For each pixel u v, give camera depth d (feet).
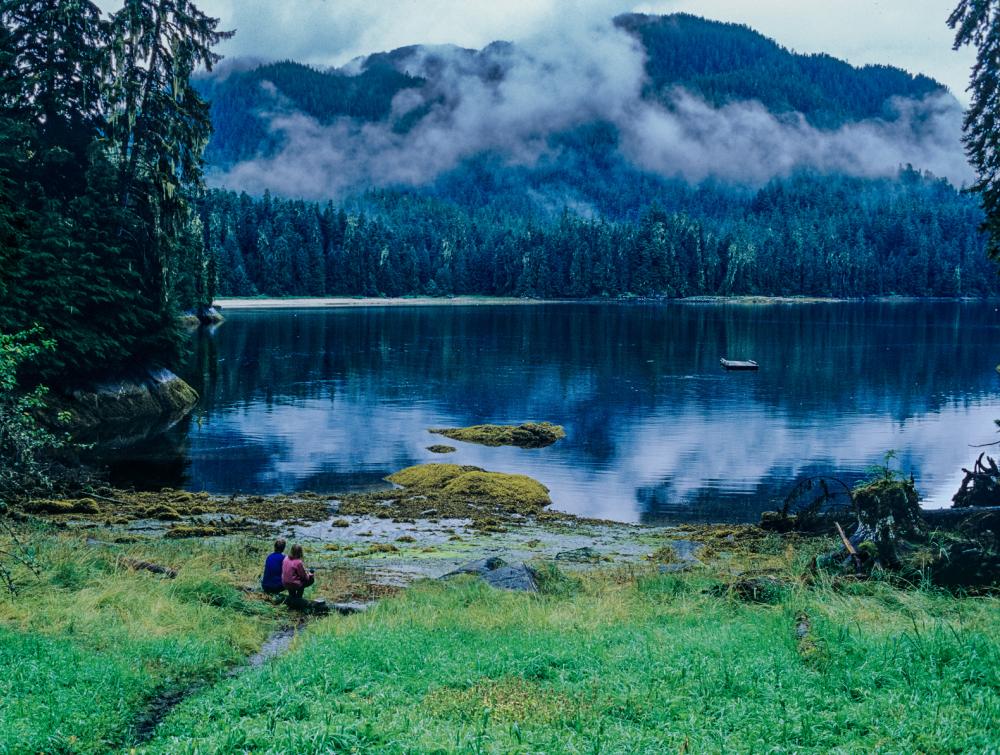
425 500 91.56
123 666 30.40
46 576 44.96
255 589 49.93
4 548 50.11
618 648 31.35
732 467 109.19
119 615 39.37
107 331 127.24
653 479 103.50
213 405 151.94
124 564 51.37
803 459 112.98
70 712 25.23
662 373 204.64
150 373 142.31
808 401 162.09
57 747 23.13
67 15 116.88
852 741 20.88
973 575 43.27
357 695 26.30
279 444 120.88
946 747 20.34
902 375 200.64
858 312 497.87
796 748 20.74
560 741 21.42
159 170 131.44
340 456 114.11
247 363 216.13
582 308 528.63
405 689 26.91
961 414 146.92
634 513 88.79
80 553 51.37
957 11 80.33
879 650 27.94
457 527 79.30
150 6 126.93
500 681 27.22
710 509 90.17
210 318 359.05
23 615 37.78
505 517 84.74
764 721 22.44
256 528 75.10
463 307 536.01
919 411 150.30
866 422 139.85
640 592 46.62
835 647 28.73
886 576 42.88
